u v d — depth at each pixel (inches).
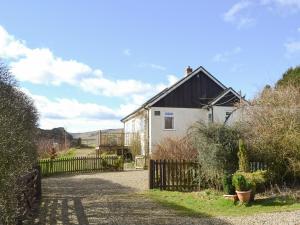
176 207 551.2
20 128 430.9
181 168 722.2
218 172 652.1
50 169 1084.5
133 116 1700.3
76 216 486.3
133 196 661.9
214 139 657.6
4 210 303.7
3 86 527.2
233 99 1382.9
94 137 2667.3
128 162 1475.1
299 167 600.1
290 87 705.0
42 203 584.1
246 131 658.8
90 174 1105.4
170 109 1414.9
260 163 629.3
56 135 2169.0
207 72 1460.4
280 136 613.9
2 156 312.5
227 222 442.3
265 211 492.4
